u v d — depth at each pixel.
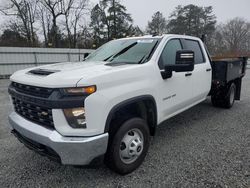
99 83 2.32
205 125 4.62
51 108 2.25
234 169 2.89
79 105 2.21
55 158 2.37
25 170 2.98
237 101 6.87
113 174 2.85
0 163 3.16
